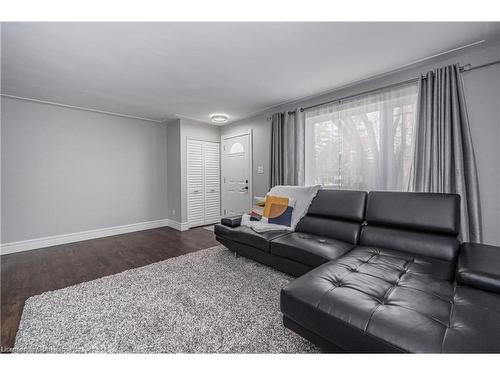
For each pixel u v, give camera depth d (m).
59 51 2.01
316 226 2.46
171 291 2.03
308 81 2.74
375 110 2.71
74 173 3.70
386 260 1.66
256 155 4.27
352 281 1.32
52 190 3.50
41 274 2.47
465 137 2.09
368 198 2.28
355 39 1.89
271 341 1.40
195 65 2.31
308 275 1.43
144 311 1.73
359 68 2.41
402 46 1.99
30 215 3.32
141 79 2.63
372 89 2.74
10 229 3.17
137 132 4.42
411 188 2.37
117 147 4.17
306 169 3.44
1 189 3.12
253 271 2.44
